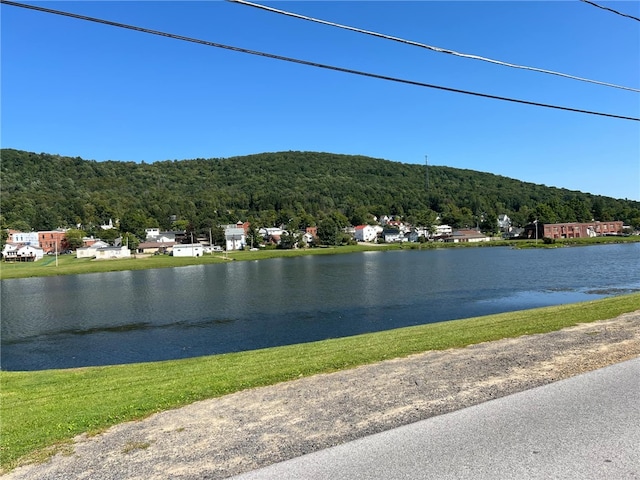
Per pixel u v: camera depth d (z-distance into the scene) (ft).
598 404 20.89
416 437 18.37
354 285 154.51
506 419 19.72
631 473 15.14
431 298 117.91
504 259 256.52
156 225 566.36
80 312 120.16
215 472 16.42
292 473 15.98
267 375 29.43
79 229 545.03
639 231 541.34
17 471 17.58
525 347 32.99
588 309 51.93
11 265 333.42
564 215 529.86
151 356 69.56
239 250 437.17
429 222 545.03
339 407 22.47
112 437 20.40
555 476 15.10
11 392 33.99
